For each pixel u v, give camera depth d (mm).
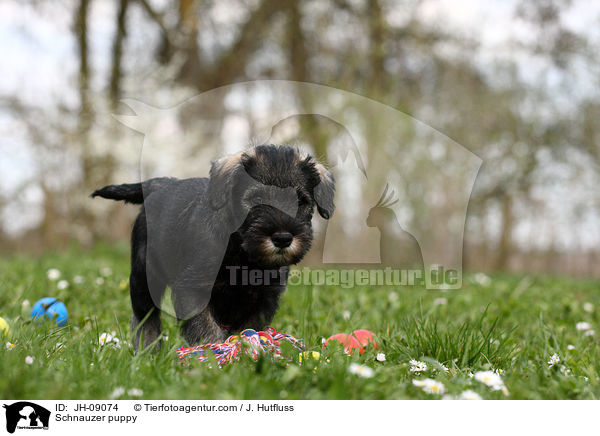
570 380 2275
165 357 2387
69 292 4508
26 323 3086
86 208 10945
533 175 12664
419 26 11828
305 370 2197
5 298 4055
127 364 2236
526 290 6211
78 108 10758
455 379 2295
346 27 11750
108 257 9555
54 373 2158
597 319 4270
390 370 2305
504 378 2357
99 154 10406
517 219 14164
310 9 11656
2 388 1928
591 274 13859
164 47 12219
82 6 11688
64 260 7566
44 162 10703
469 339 2811
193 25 11969
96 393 2021
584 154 12594
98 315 3723
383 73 11578
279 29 11797
